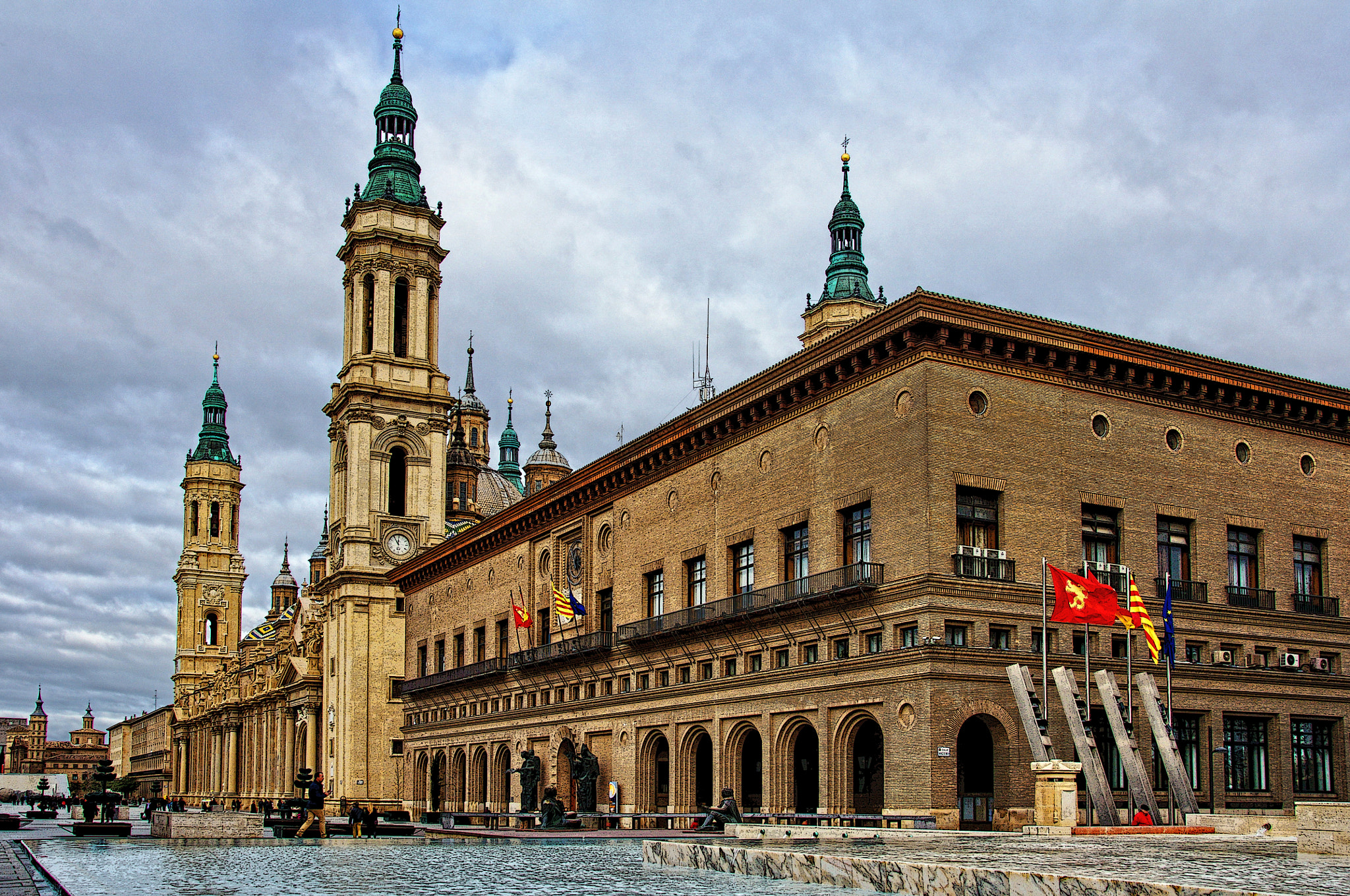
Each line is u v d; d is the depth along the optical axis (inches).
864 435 2009.1
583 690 2839.6
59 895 885.8
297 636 5177.2
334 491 4571.9
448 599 3769.7
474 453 6151.6
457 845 1649.9
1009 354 1946.4
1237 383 2170.3
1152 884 621.6
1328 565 2274.9
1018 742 1846.7
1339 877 767.7
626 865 1179.9
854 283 3890.3
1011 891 697.6
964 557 1861.5
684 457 2529.5
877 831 1585.9
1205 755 2027.6
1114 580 1988.2
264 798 5536.4
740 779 2249.0
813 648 2082.9
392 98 4709.6
